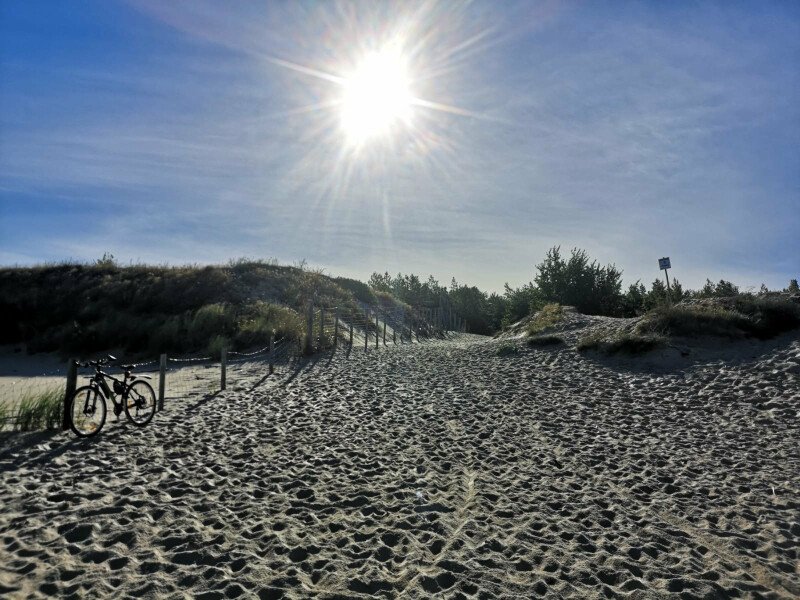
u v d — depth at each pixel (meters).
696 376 11.70
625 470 6.68
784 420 8.63
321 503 5.49
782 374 10.76
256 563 4.16
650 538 4.77
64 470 6.21
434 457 7.21
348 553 4.39
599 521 5.14
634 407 10.02
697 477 6.41
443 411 10.01
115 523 4.81
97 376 8.40
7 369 17.09
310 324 19.48
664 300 23.00
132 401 8.73
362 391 12.09
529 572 4.13
